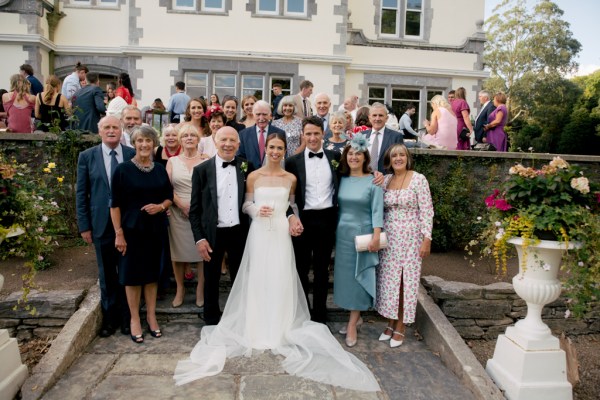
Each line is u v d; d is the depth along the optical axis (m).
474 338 4.38
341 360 3.45
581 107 25.14
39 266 4.71
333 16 12.28
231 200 3.91
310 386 3.19
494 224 3.51
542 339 3.24
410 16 13.75
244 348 3.64
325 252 3.99
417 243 3.81
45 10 11.48
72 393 3.04
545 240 3.21
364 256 3.74
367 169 3.91
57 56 11.85
